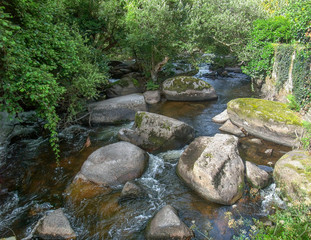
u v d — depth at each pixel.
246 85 13.82
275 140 7.34
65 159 6.91
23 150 7.32
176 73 16.34
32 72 4.89
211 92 11.63
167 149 7.36
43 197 5.42
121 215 4.89
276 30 10.66
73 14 12.14
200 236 4.28
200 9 11.23
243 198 5.12
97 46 13.64
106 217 4.84
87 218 4.82
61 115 8.89
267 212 4.74
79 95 8.72
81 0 11.59
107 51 15.14
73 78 7.78
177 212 4.82
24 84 4.92
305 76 7.56
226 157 5.51
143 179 5.97
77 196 5.37
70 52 7.05
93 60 11.01
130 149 6.29
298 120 6.90
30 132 8.15
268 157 6.68
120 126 9.18
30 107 8.46
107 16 11.84
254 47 11.73
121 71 16.23
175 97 11.79
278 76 9.83
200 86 11.65
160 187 5.71
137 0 11.08
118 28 13.41
